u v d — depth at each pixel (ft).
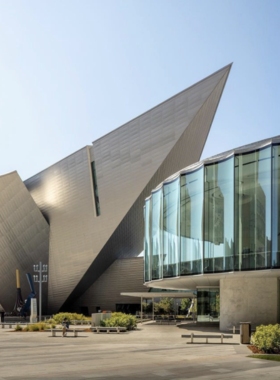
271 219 80.02
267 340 57.77
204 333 92.17
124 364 47.83
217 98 161.89
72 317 148.15
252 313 90.33
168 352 60.08
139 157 176.35
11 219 207.72
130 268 202.39
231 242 84.84
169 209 104.68
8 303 227.40
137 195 178.29
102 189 190.80
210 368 44.42
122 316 113.91
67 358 53.83
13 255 216.95
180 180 98.48
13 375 40.27
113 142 185.37
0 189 201.57
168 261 103.24
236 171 85.71
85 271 201.77
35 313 148.77
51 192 213.25
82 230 200.34
